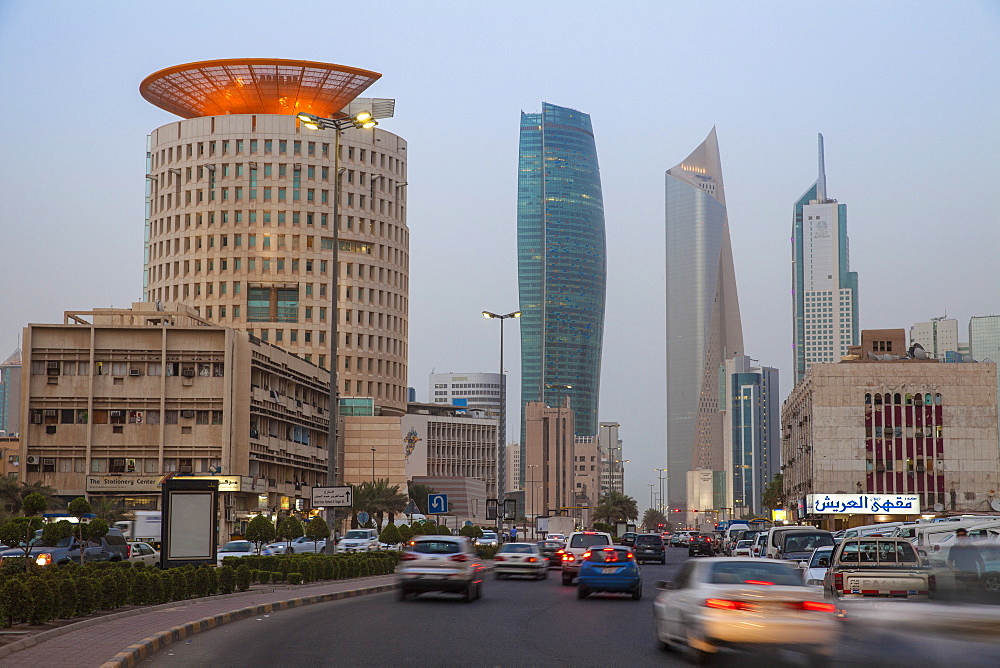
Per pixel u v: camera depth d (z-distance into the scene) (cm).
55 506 8356
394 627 2445
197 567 3244
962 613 1177
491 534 9675
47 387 8969
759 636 1686
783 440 15600
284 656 1855
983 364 11425
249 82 14338
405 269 15700
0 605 2064
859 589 2280
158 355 9100
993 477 11269
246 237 14400
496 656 1872
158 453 8981
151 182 15025
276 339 14350
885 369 11531
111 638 1966
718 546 10038
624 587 3453
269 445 9950
